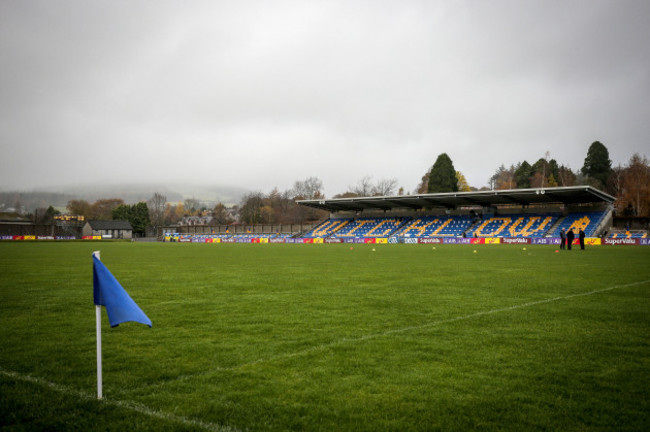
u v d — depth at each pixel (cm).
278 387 509
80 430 408
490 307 1019
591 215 5972
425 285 1427
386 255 3247
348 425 413
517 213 6806
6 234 9712
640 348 668
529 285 1412
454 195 6153
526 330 787
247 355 638
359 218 8381
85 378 546
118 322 468
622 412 443
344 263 2431
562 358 618
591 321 862
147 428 409
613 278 1598
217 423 419
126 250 4369
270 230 9300
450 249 4244
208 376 548
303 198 13300
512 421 423
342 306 1040
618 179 7731
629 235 5481
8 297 1209
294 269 2053
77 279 1645
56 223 11669
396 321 867
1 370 579
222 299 1155
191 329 806
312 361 607
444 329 795
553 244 5288
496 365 587
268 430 404
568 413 440
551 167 10238
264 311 980
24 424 420
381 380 531
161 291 1310
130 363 604
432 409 448
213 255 3372
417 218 7625
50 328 827
